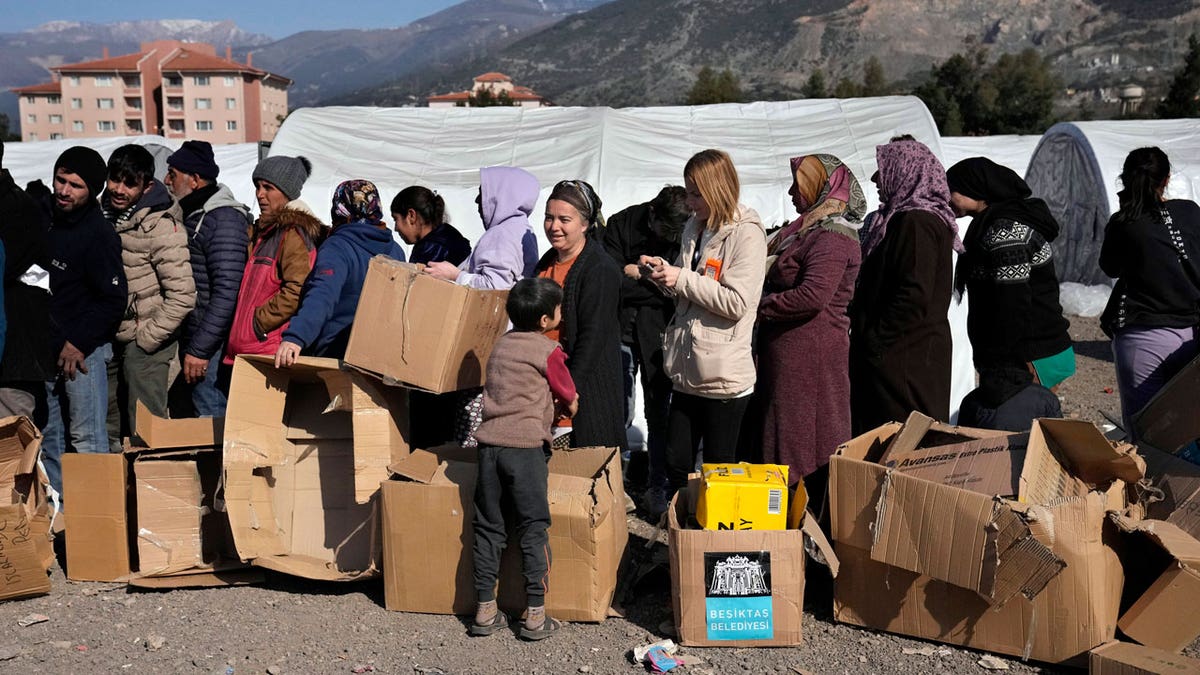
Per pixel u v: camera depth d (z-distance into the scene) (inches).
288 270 184.2
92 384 198.1
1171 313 179.8
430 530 160.4
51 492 194.2
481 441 152.6
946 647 149.6
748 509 152.6
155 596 171.6
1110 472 149.6
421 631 157.3
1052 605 141.1
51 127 4478.3
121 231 199.3
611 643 153.1
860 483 152.5
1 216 177.5
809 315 167.5
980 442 152.4
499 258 183.3
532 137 355.6
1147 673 130.0
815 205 169.8
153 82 4365.2
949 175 179.8
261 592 173.0
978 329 176.2
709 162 165.5
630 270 171.2
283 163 194.9
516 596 160.1
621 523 169.2
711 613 150.0
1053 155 574.2
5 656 148.7
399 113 397.1
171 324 200.5
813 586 173.0
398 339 161.8
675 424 175.3
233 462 164.6
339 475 177.9
